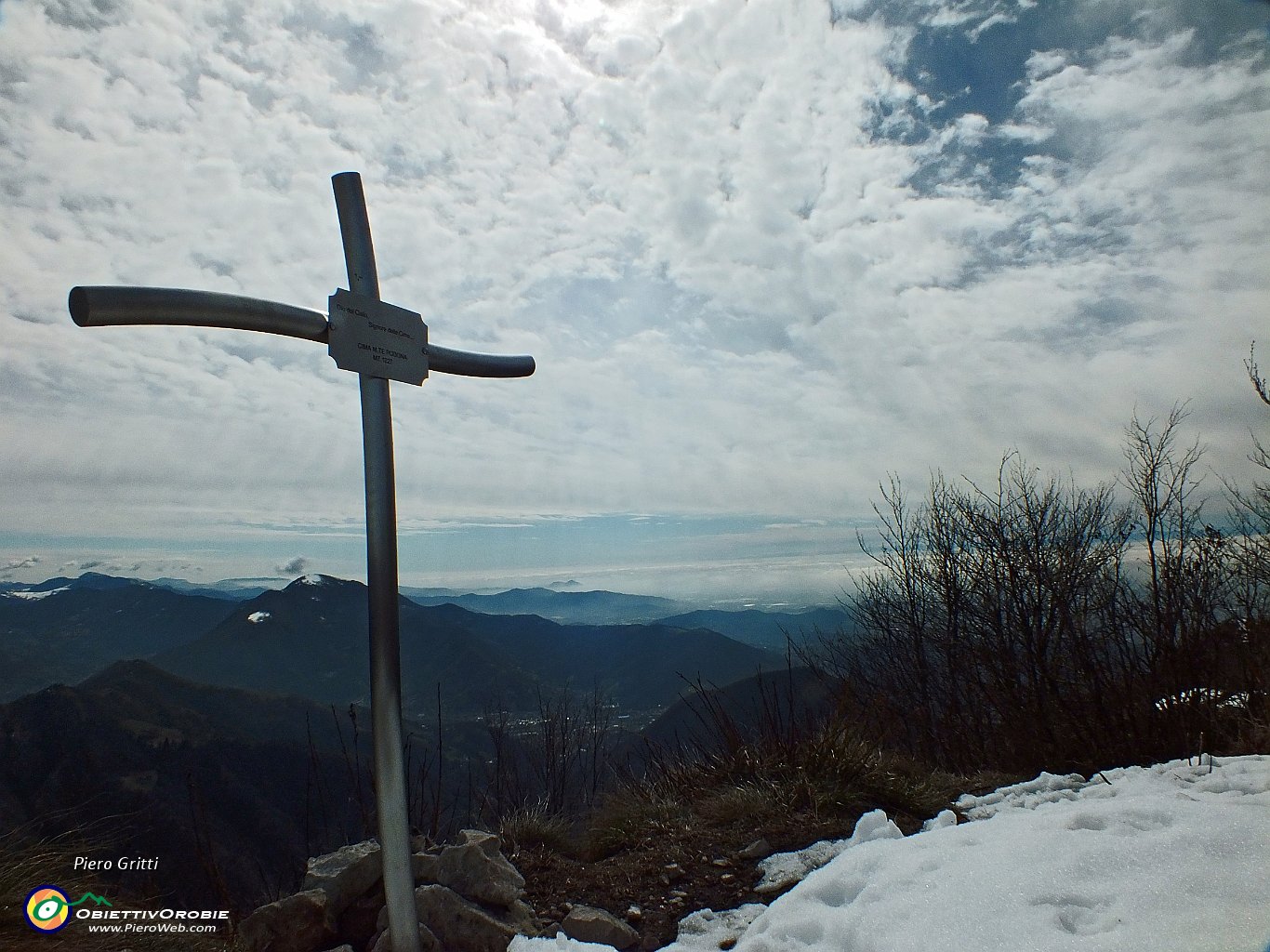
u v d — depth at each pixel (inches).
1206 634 248.2
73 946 127.8
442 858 155.6
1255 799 134.7
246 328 107.9
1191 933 82.9
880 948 101.0
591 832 192.9
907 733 338.3
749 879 158.9
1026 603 315.3
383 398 124.0
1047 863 109.5
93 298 94.7
